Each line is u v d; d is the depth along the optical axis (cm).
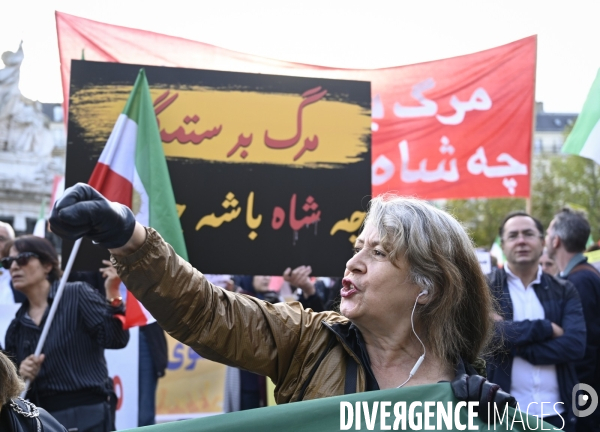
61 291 367
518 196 587
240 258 394
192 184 396
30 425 234
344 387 191
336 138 410
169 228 369
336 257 401
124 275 180
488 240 2434
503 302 451
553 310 448
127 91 384
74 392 408
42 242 428
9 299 523
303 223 401
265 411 183
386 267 193
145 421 504
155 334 516
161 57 483
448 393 186
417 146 594
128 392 472
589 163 2598
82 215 164
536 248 454
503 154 589
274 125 406
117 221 170
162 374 515
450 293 193
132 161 373
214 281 543
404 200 204
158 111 396
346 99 412
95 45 473
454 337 197
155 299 181
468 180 590
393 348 195
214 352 190
